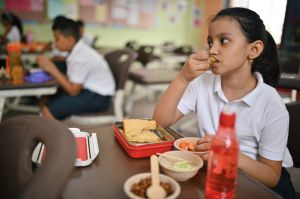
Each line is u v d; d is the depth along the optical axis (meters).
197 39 6.40
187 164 0.70
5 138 0.64
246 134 0.94
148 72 2.70
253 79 0.98
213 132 1.01
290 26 2.67
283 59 1.65
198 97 1.05
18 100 3.27
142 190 0.58
